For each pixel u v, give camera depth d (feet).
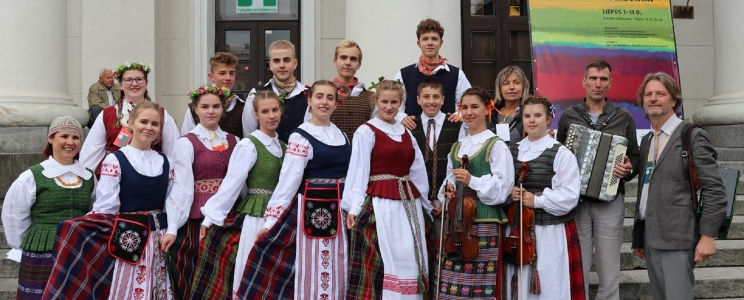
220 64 20.13
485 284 16.85
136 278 16.87
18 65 27.14
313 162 17.57
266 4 35.83
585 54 30.32
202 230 17.42
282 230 17.17
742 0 30.71
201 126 18.10
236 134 19.66
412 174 17.89
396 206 17.31
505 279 17.39
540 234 17.07
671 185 16.29
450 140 18.65
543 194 16.92
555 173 17.16
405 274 17.08
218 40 35.99
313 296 17.24
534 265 16.90
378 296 16.99
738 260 22.04
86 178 17.43
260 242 17.17
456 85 20.77
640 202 17.40
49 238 16.69
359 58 19.88
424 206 18.16
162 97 35.17
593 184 17.51
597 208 18.04
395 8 29.12
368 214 17.25
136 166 16.98
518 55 36.35
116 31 34.45
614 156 17.60
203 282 17.31
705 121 31.42
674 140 16.39
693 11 37.32
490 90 36.11
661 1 31.22
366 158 17.37
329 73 35.04
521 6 36.37
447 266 17.13
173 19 35.19
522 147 17.65
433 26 20.59
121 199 16.98
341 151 17.79
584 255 18.12
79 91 35.01
